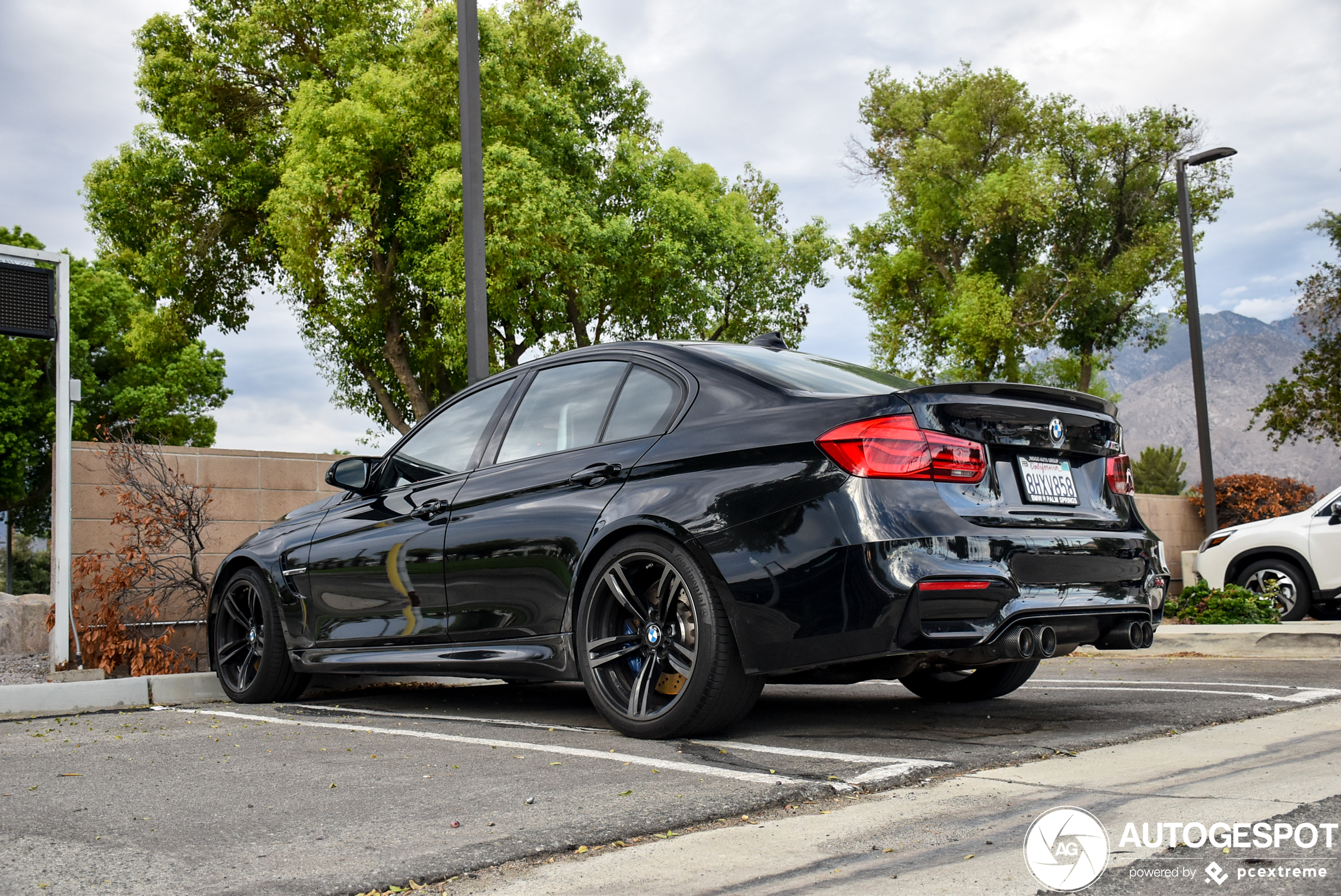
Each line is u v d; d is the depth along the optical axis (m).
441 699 5.39
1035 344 36.34
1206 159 17.34
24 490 33.34
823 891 1.95
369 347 26.25
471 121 7.55
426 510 4.60
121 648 6.11
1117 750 3.31
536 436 4.41
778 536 3.39
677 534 3.60
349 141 23.08
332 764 3.40
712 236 26.20
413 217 23.88
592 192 26.27
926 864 2.10
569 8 27.25
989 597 3.26
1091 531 3.63
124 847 2.41
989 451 3.46
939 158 36.41
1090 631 3.60
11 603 7.54
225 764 3.46
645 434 3.96
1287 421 28.23
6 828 2.62
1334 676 5.82
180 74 26.47
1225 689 5.14
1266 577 10.45
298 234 22.80
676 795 2.72
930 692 4.91
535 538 4.07
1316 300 27.91
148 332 27.48
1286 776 2.79
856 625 3.24
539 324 25.56
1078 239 37.53
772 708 4.59
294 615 5.20
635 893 1.98
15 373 32.41
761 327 29.06
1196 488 17.86
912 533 3.21
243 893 2.03
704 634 3.54
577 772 3.10
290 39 27.06
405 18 26.50
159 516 6.29
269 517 7.07
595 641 3.85
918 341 39.94
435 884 2.08
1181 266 35.62
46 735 4.32
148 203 27.33
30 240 34.84
